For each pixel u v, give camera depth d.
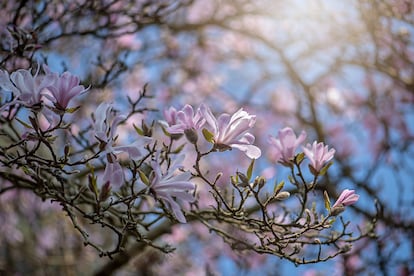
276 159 3.17
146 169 3.47
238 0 6.75
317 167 2.96
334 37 6.53
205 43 8.05
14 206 7.20
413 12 5.02
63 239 7.13
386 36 5.92
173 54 7.40
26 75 2.62
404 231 5.82
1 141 4.04
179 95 8.30
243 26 8.12
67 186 3.85
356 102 8.37
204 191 6.24
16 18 3.87
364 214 5.98
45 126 4.69
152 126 3.07
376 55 5.96
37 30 3.96
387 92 7.93
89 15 4.47
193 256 7.97
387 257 5.65
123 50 5.35
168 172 2.83
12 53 3.44
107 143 2.77
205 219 3.60
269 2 6.43
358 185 6.13
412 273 5.73
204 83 8.55
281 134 3.08
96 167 4.21
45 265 7.05
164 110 3.08
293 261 3.06
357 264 5.72
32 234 7.43
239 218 3.00
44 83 2.62
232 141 2.71
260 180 2.90
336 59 6.79
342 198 2.88
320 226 2.92
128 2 4.86
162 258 6.51
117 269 5.79
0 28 4.03
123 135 4.53
